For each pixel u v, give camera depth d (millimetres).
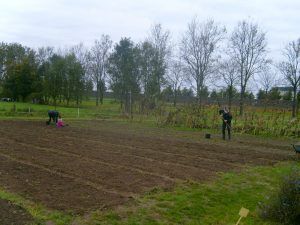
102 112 47281
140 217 7703
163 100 36781
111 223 7258
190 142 20578
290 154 17531
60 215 7414
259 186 10797
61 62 60281
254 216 8273
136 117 39531
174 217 7875
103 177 10719
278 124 26984
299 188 7992
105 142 18656
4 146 15695
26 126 25688
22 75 60938
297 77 42719
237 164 14125
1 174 10500
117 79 58750
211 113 31000
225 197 9516
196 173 11984
